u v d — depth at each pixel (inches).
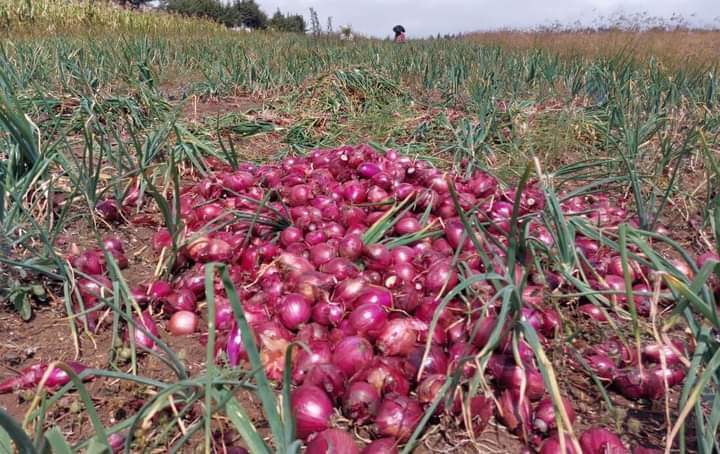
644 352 25.6
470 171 51.9
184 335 29.2
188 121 72.8
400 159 50.4
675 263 33.0
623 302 30.5
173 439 21.6
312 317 27.5
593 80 91.6
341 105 84.0
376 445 19.5
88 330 28.8
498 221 33.5
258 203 38.3
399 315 27.4
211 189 43.9
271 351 24.5
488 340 21.9
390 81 94.3
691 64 117.3
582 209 42.9
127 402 23.8
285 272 30.8
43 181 41.1
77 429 22.6
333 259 31.5
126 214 43.6
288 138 69.7
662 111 71.6
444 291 29.1
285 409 16.0
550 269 31.9
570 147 65.4
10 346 27.7
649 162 55.4
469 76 105.3
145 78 84.0
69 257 33.5
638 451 20.3
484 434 22.8
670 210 48.0
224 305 28.8
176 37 195.0
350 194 41.8
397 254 33.1
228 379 19.5
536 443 21.9
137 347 27.0
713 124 65.2
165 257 35.3
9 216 33.1
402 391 22.8
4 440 13.6
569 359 26.4
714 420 17.0
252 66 103.0
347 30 213.3
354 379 22.6
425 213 38.5
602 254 34.7
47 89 76.3
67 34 189.6
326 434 18.9
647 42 174.7
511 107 76.2
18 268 30.9
